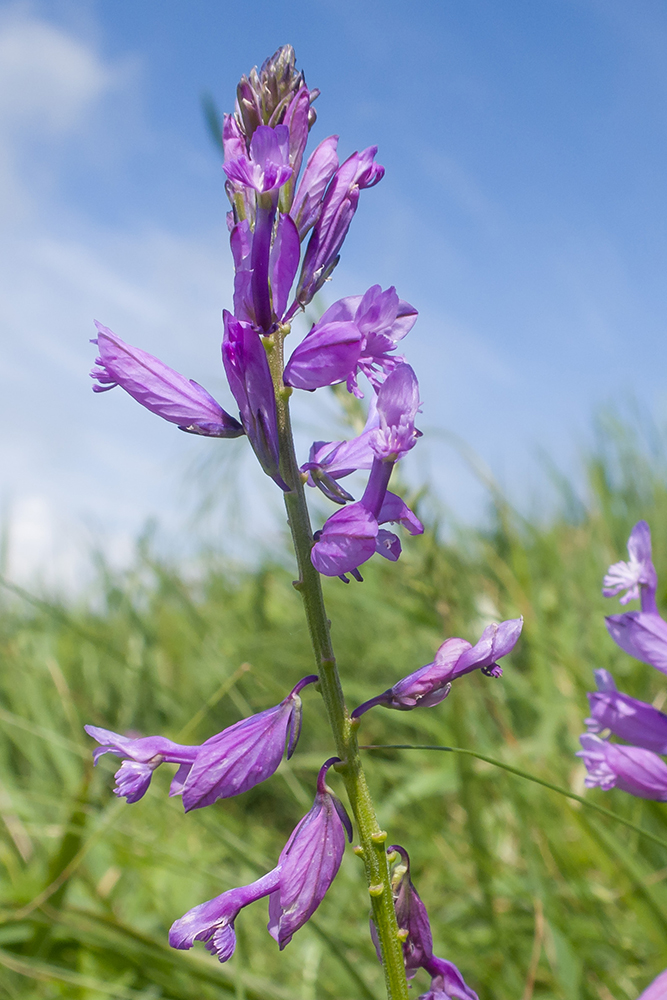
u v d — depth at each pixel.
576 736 0.32
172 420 0.17
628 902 0.24
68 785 0.33
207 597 0.55
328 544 0.16
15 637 0.50
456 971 0.17
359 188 0.17
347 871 0.29
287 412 0.17
